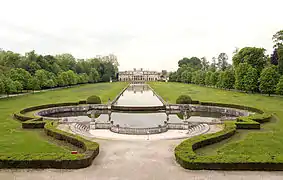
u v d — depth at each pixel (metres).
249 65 86.31
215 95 82.31
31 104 61.06
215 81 119.94
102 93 92.75
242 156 20.34
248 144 26.67
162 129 36.06
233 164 19.14
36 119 37.53
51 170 19.20
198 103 64.06
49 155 20.42
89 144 23.89
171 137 31.52
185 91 101.88
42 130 33.88
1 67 100.81
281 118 42.28
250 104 58.66
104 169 19.44
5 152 23.53
